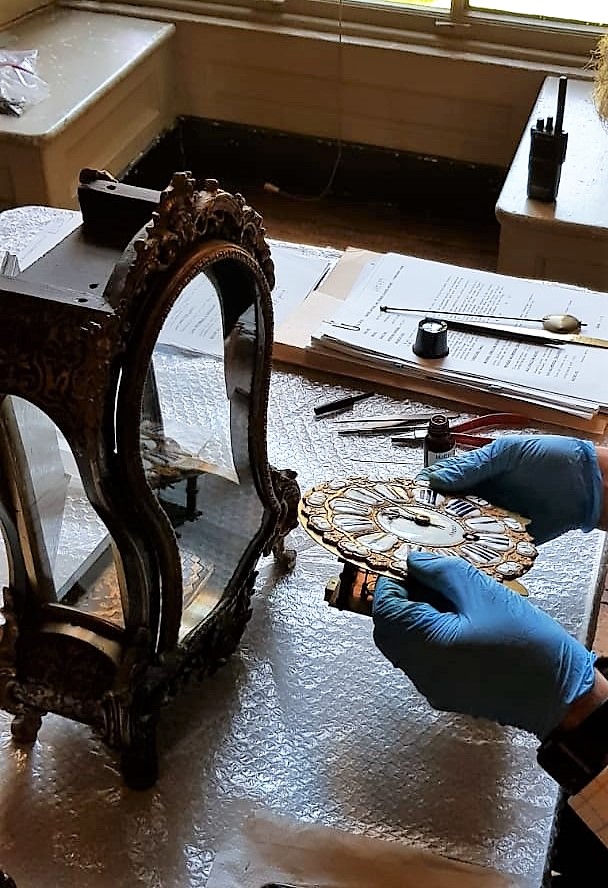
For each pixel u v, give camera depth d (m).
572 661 0.71
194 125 2.67
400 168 2.56
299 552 0.97
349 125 2.54
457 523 0.79
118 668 0.71
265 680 0.84
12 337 0.59
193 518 0.75
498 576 0.75
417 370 1.17
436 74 2.37
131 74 2.31
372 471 1.05
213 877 0.71
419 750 0.79
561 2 2.26
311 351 1.21
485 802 0.75
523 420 1.14
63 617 0.73
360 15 2.41
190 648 0.76
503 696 0.72
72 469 0.71
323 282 1.35
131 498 0.65
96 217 0.71
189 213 0.63
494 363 1.19
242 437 0.79
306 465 1.06
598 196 1.88
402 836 0.73
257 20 2.46
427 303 1.30
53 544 0.73
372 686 0.84
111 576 0.73
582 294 1.32
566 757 0.70
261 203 2.66
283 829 0.73
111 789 0.76
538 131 1.80
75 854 0.72
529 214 1.83
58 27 2.43
